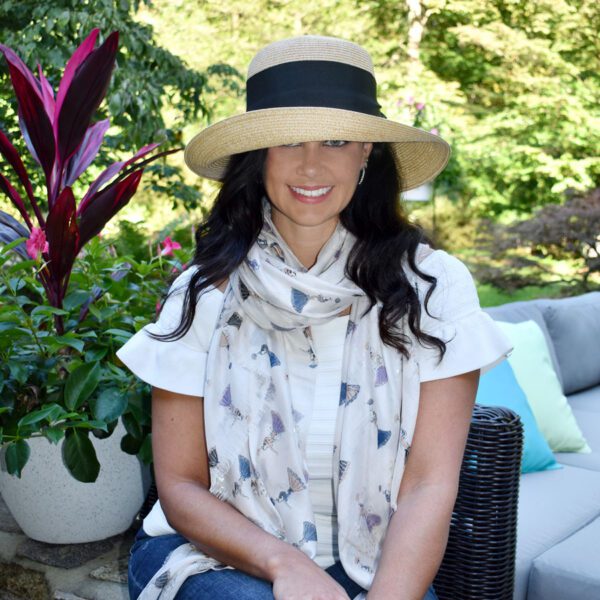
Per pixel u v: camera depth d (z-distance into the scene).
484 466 1.62
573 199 9.62
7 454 1.78
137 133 5.60
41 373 1.88
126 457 2.00
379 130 1.37
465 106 11.23
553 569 1.91
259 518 1.40
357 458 1.41
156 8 11.52
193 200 6.62
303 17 11.65
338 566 1.45
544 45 10.92
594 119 10.50
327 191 1.43
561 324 3.42
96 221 1.98
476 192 10.77
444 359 1.40
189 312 1.47
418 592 1.28
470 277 1.49
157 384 1.45
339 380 1.46
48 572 2.02
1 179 2.04
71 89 1.91
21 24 6.02
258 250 1.48
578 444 2.73
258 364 1.45
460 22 11.52
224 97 10.48
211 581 1.32
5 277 1.93
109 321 2.06
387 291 1.42
